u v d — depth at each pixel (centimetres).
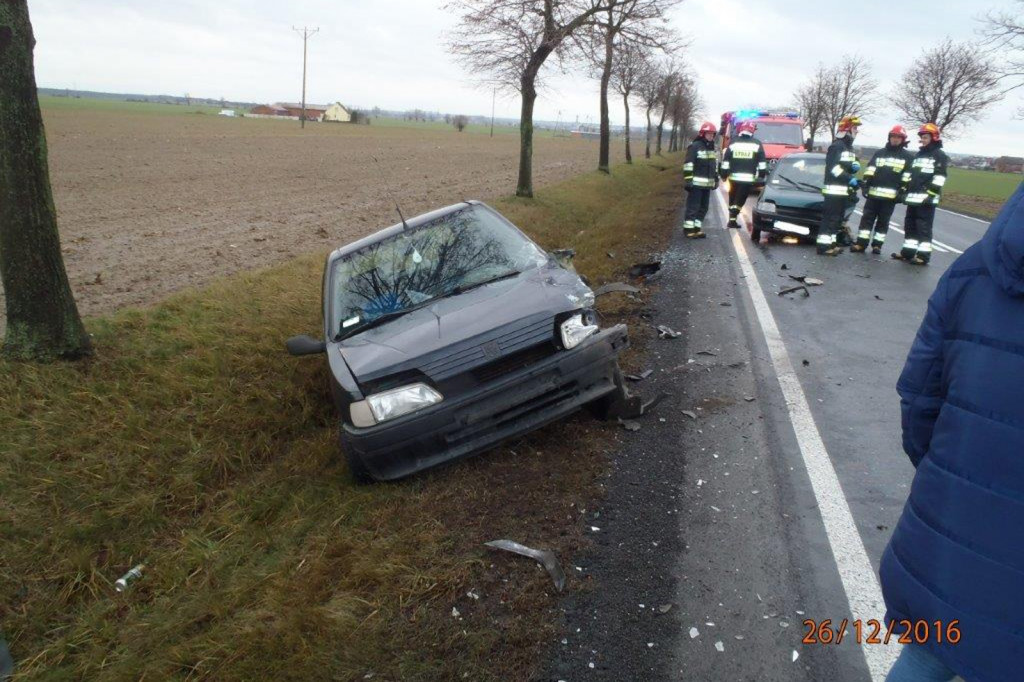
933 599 157
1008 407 144
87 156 3069
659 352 593
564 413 401
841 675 246
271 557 344
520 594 291
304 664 265
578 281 452
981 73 2861
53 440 431
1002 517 145
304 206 1703
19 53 480
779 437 426
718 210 1781
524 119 1641
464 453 382
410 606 292
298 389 531
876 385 511
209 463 433
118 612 319
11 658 293
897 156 1024
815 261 1024
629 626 274
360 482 401
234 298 712
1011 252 142
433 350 385
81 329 529
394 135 7381
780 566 304
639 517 346
